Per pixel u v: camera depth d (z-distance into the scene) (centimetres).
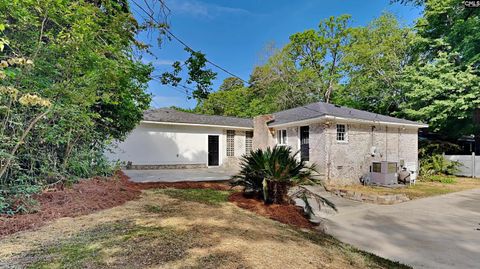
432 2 1452
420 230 495
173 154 1420
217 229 360
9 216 353
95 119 656
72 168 568
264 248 307
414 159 1316
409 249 400
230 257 266
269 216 494
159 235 315
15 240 286
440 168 1367
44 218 362
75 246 273
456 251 393
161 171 1261
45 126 439
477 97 1245
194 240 307
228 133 1631
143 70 712
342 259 323
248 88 2864
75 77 456
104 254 254
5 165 364
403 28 1806
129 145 1298
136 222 369
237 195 627
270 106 2503
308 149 1186
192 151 1480
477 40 1292
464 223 543
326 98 2481
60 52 434
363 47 2050
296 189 588
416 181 1201
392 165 1037
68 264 230
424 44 1570
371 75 1973
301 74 2416
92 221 366
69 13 429
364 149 1141
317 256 313
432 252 388
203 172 1235
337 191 870
